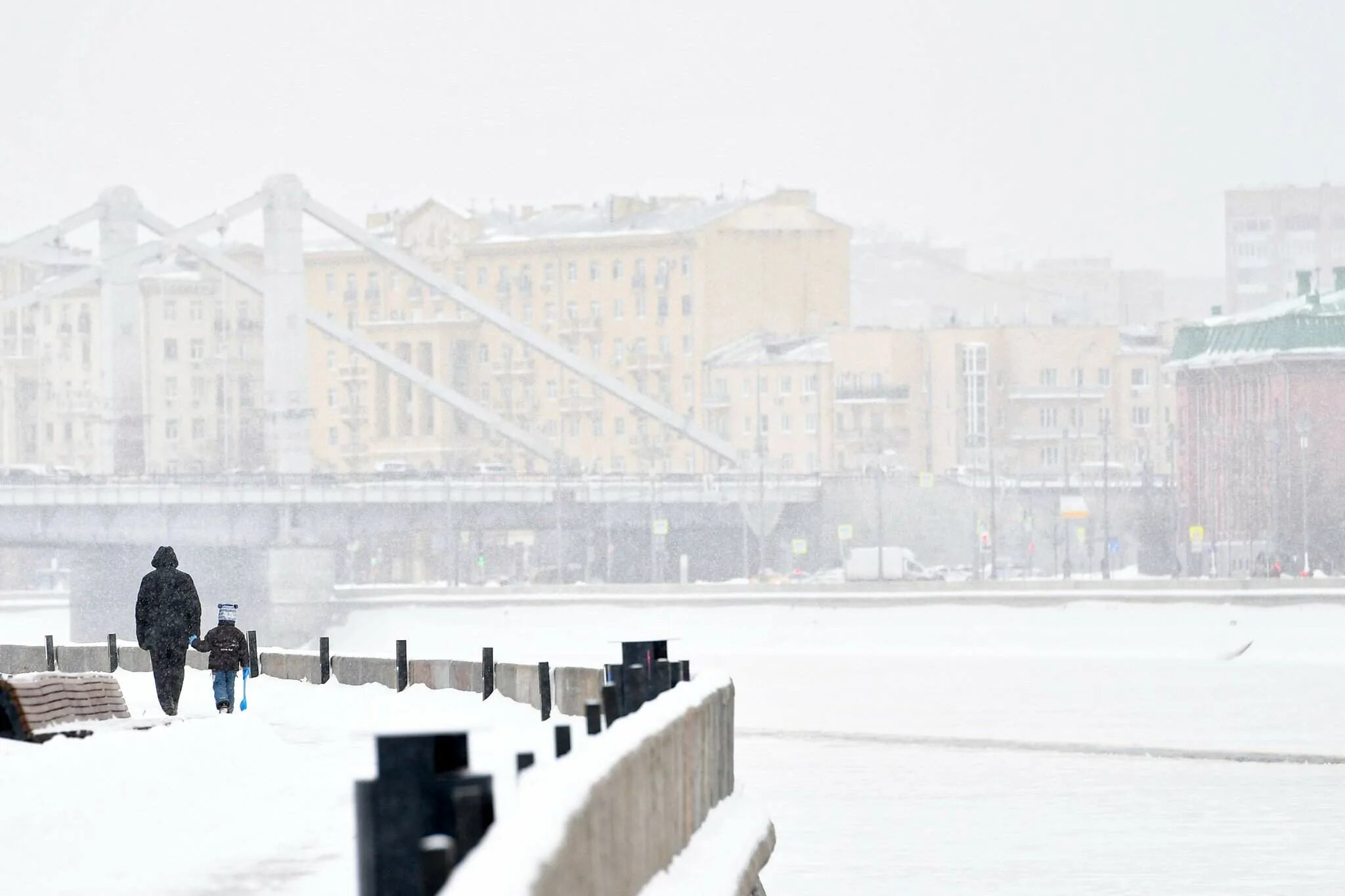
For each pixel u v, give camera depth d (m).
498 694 54.44
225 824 24.52
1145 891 38.22
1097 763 69.19
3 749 30.14
